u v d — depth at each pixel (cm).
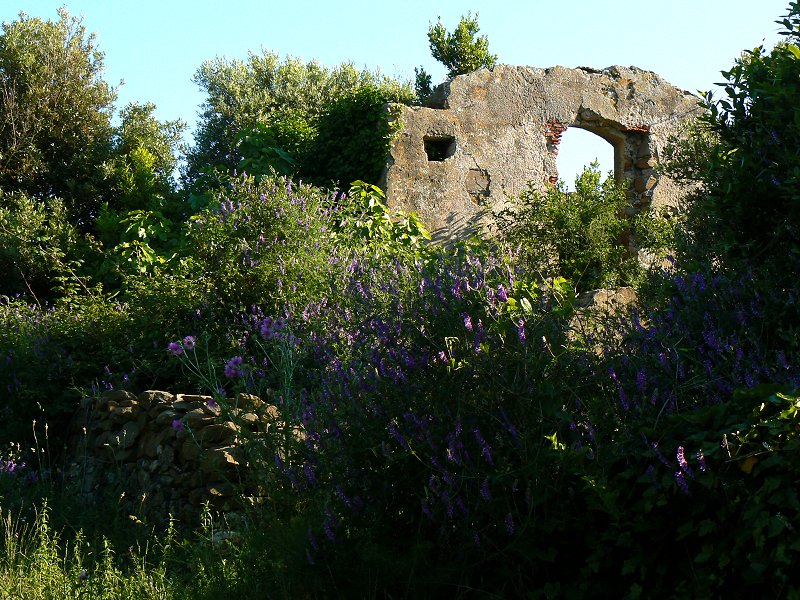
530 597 320
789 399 280
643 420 320
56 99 1938
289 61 2711
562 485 324
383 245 877
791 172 420
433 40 2070
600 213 1187
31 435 673
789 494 272
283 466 404
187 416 532
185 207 1482
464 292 376
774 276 435
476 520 328
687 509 301
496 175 1254
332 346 524
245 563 389
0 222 1454
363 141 1177
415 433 349
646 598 302
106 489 563
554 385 346
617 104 1355
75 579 408
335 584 348
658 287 516
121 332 736
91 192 1833
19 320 817
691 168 938
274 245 755
